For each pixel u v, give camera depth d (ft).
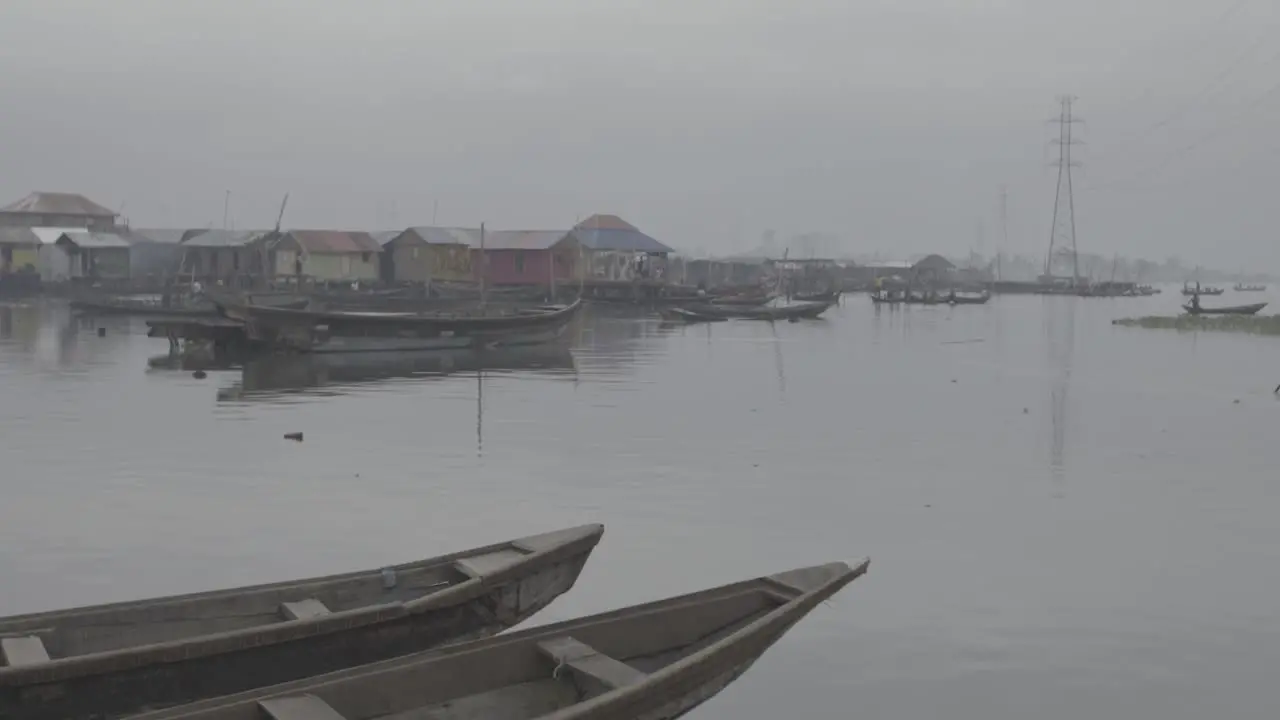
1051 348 154.81
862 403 89.30
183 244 250.16
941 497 53.11
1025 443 69.56
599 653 26.00
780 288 313.94
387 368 117.19
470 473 58.18
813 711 29.09
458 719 24.64
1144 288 555.28
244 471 58.23
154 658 25.04
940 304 342.03
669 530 46.42
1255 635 34.42
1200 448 68.08
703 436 71.15
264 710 22.36
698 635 28.78
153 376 105.91
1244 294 642.63
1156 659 32.53
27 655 25.30
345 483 55.36
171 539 44.86
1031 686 30.66
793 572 30.76
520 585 31.45
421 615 29.19
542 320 147.84
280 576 40.19
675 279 362.74
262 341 125.18
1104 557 42.63
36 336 154.92
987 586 38.96
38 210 281.74
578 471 58.85
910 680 31.01
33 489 53.57
